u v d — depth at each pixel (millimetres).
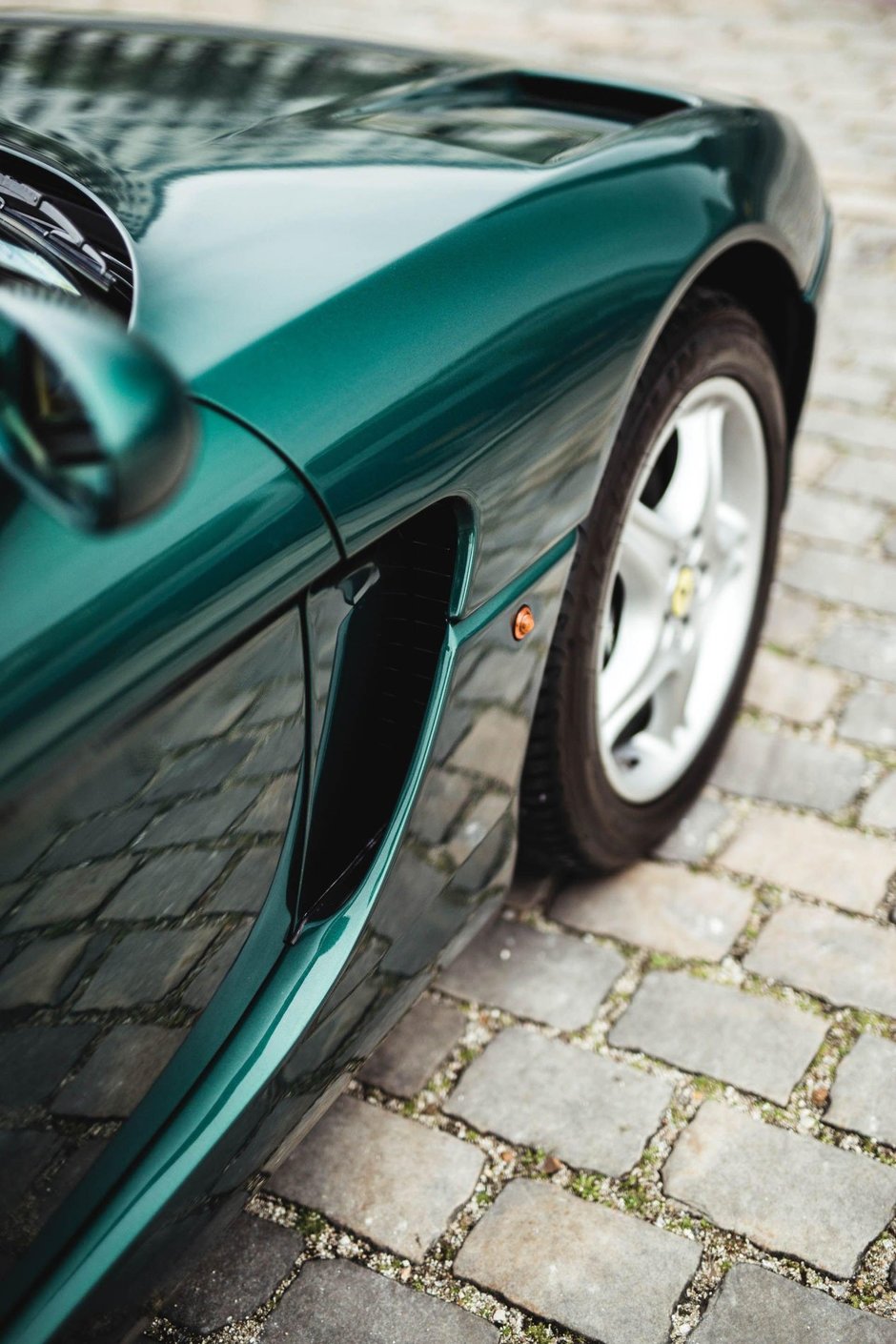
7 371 666
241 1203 1224
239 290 1030
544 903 1882
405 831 1224
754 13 6406
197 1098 1108
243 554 921
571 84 1804
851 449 2924
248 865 1079
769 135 1765
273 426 965
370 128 1400
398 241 1161
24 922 866
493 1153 1535
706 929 1824
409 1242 1441
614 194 1411
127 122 1303
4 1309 1004
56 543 819
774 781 2084
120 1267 1035
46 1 6145
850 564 2568
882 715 2201
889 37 5883
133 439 610
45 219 1084
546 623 1396
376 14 6543
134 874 945
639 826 1838
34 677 790
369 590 1107
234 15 6402
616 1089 1603
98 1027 981
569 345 1279
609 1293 1375
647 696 1802
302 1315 1373
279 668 1010
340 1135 1562
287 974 1163
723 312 1633
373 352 1066
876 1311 1345
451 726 1247
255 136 1304
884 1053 1626
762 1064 1624
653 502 1778
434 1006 1727
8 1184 949
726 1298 1362
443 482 1119
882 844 1951
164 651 867
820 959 1766
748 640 2057
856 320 3477
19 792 791
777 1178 1484
